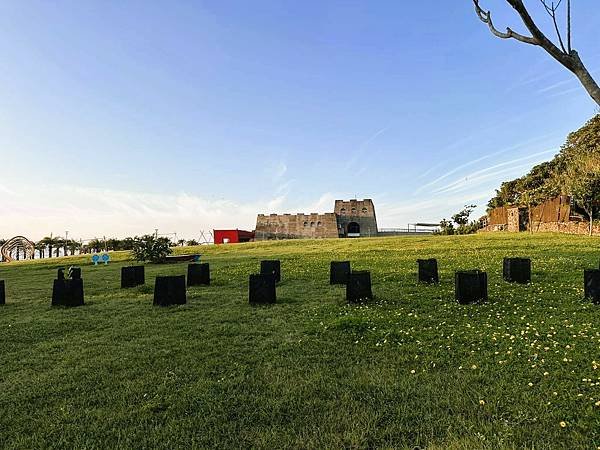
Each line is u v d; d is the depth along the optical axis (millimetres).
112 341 7031
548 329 6609
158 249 26031
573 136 49000
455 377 4863
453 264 16750
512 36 3637
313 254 25281
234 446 3562
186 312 9305
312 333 7078
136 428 3914
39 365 5852
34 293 13906
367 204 88688
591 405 3924
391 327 7188
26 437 3812
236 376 5164
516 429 3576
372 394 4488
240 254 29594
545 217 37406
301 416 4043
